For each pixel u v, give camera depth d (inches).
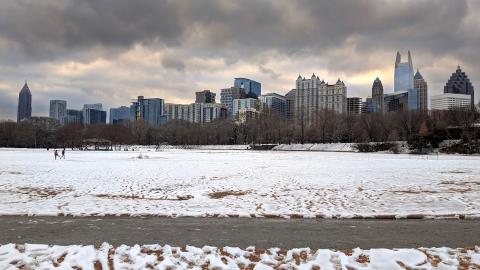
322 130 5118.1
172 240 383.6
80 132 5679.1
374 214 510.6
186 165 1604.3
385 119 4749.0
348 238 391.9
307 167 1477.6
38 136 5772.6
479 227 445.1
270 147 5285.4
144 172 1219.2
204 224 460.1
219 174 1159.6
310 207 571.8
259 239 387.5
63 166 1482.5
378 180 957.8
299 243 371.9
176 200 650.2
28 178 1007.6
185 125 7244.1
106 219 490.3
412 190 765.3
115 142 5974.4
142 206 583.2
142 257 322.3
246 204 601.6
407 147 3521.2
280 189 789.2
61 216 509.4
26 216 508.4
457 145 3203.7
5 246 350.0
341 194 709.3
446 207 572.4
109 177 1045.8
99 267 306.0
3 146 5610.2
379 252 329.4
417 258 318.0
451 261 313.6
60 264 307.7
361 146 4010.8
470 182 910.4
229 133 6599.4
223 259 322.7
